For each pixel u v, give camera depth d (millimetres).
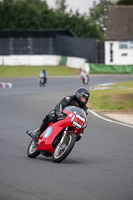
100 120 55875
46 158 31812
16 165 28391
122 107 68625
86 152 34406
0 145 36594
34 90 115250
